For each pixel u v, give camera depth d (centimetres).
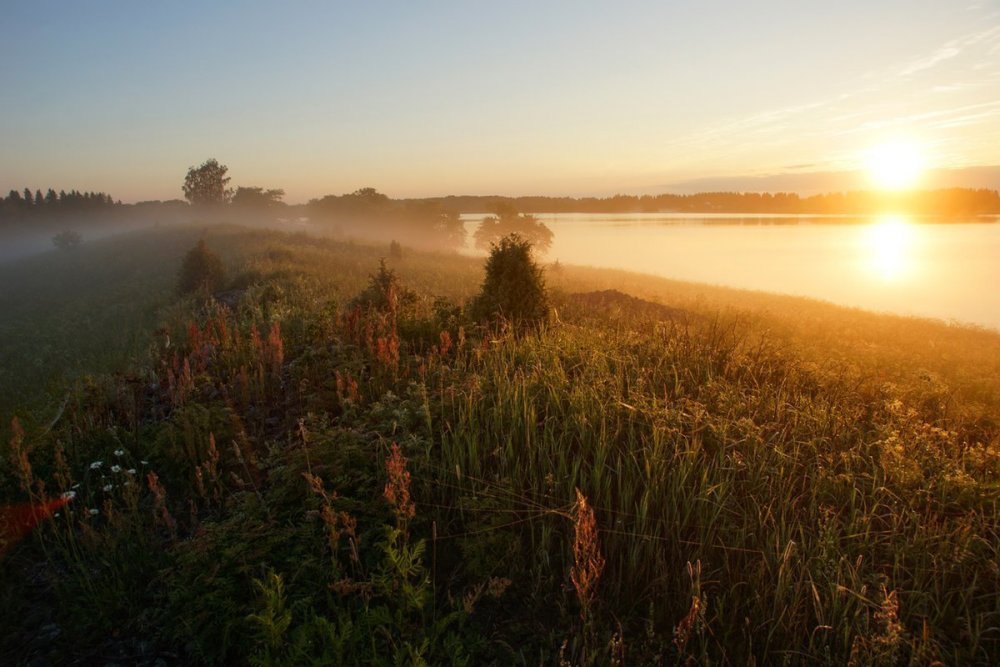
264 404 562
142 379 614
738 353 644
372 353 619
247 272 2186
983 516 348
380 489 375
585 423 420
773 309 2156
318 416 502
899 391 599
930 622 279
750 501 360
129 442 478
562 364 588
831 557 305
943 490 371
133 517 369
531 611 304
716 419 438
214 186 10025
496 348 635
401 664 243
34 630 297
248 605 288
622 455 400
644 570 319
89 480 438
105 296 2766
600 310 1155
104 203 13538
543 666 269
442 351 641
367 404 533
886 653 238
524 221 6794
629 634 289
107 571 330
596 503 356
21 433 403
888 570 310
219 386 613
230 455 448
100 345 1482
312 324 786
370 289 1109
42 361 1413
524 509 357
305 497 371
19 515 374
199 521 381
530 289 885
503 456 393
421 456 398
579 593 262
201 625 285
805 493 372
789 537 315
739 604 295
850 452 407
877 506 357
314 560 310
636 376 545
